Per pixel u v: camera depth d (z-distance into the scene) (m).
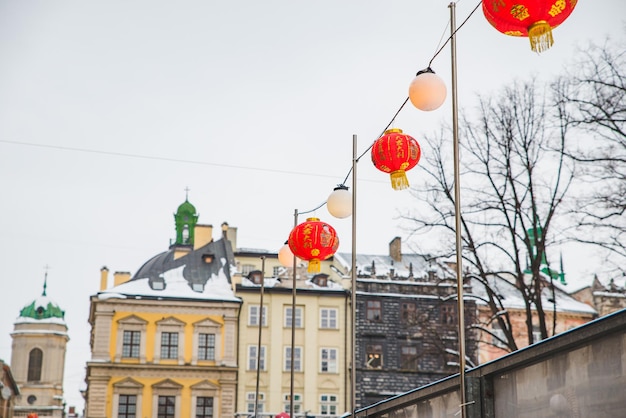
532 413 9.29
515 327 51.81
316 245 13.26
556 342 8.76
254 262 58.12
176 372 50.28
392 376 50.75
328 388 50.88
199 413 49.84
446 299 32.31
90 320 55.84
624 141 24.91
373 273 52.84
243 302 52.03
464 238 29.16
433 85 10.48
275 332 51.59
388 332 51.56
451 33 10.41
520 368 9.59
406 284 52.53
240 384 50.56
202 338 51.22
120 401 49.50
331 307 52.25
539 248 26.50
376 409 13.96
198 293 52.25
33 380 98.25
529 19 7.67
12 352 99.31
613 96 24.89
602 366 8.13
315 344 51.50
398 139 11.52
